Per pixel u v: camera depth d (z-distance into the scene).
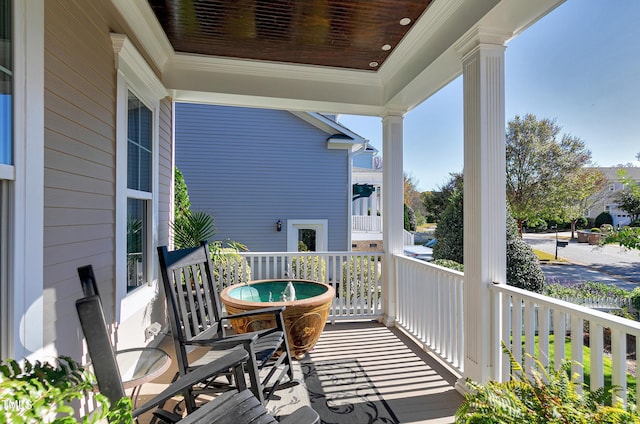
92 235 2.06
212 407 1.38
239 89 3.74
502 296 2.29
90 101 2.04
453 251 5.14
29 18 1.49
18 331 1.42
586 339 3.14
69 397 1.12
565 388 1.40
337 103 4.00
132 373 2.47
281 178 7.53
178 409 2.35
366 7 2.63
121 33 2.40
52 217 1.66
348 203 7.74
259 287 3.79
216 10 2.70
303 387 2.65
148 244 3.21
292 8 2.66
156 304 3.39
